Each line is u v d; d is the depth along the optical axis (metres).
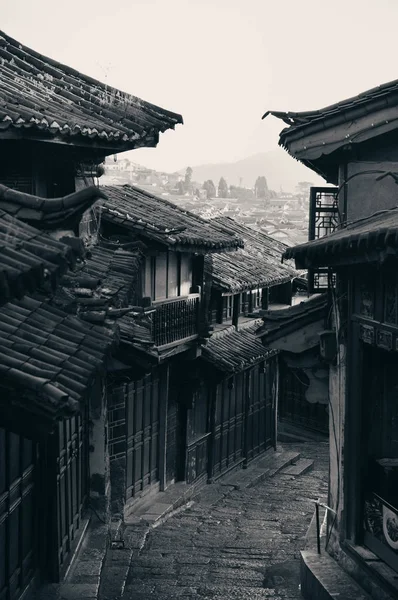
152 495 20.45
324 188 14.72
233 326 24.89
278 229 94.00
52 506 11.66
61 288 10.30
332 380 13.72
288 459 27.03
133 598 12.94
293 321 13.84
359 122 13.51
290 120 14.21
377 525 12.07
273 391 27.84
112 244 17.28
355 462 12.79
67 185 14.29
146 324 16.73
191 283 21.50
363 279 12.38
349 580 12.45
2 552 9.70
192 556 15.54
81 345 8.69
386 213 13.15
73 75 15.72
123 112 14.74
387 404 12.89
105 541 14.26
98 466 15.20
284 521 18.83
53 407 6.71
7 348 7.66
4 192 7.73
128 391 18.64
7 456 9.80
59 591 11.55
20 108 11.49
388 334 11.51
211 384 23.17
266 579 14.20
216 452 23.94
